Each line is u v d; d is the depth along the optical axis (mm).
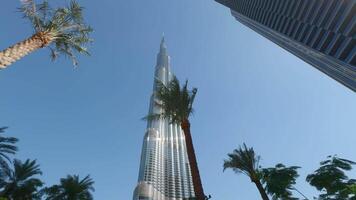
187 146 17844
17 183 37719
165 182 179125
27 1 15008
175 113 19984
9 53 12508
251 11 107500
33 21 15039
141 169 189250
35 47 14195
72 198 40281
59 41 17266
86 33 18391
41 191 39656
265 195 25156
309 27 65750
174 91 20281
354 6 48281
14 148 35125
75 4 17297
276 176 27000
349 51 52719
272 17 87938
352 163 26281
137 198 154875
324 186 26062
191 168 16578
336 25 54312
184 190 178375
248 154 27703
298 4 68750
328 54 58812
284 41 80750
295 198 26453
